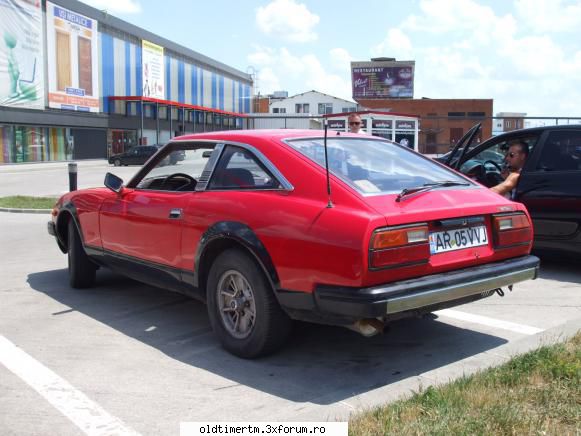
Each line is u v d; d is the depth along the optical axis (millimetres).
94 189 5898
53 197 16625
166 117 55188
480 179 7836
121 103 48156
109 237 5363
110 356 4215
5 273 6977
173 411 3320
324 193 3742
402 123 25484
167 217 4594
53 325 4953
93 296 5902
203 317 5184
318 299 3543
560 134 6719
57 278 6703
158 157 5035
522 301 5570
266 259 3785
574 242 6477
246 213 3982
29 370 3941
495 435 2732
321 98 77312
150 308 5469
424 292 3529
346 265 3410
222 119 68562
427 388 3322
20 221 12164
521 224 4254
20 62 36594
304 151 4145
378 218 3449
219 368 3969
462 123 48312
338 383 3693
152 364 4051
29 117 37750
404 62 76000
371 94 76938
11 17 35531
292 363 4043
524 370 3484
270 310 3893
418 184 4184
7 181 24141
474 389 3236
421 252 3576
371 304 3336
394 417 2936
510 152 6992
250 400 3457
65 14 40688
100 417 3254
